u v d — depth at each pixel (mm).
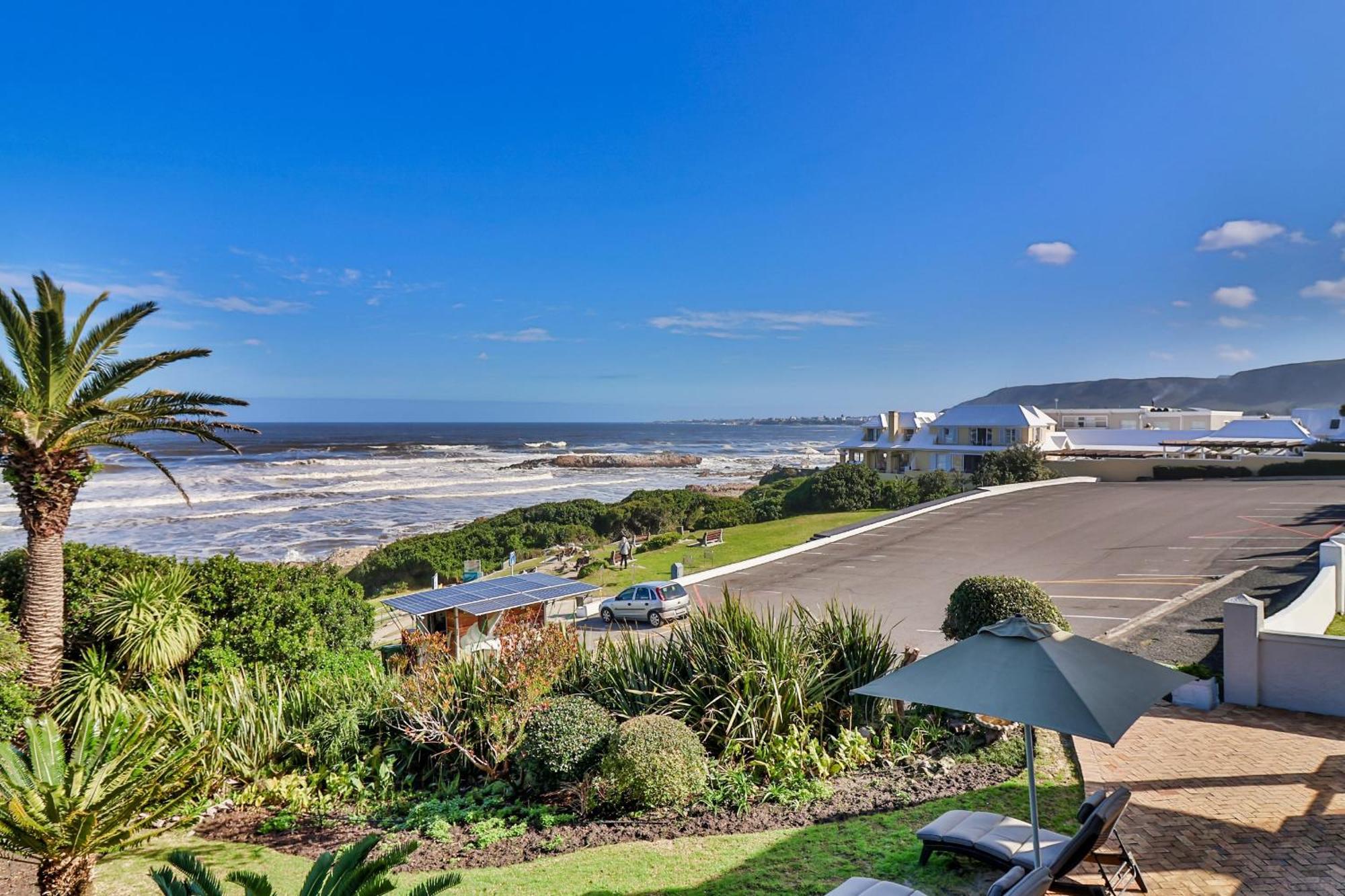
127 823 6996
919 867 6238
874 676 9836
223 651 14117
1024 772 8227
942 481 47062
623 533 42312
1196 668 11406
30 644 12750
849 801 7859
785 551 29656
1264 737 9281
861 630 10328
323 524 56562
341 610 16500
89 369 13914
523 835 7938
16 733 11422
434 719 9977
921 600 21281
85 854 6422
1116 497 39188
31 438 12625
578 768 8625
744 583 24844
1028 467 47875
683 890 6293
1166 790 7691
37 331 12492
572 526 44219
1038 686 4895
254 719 10648
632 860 6961
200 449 136125
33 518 12820
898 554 28000
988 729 9188
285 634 14711
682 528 47344
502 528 42281
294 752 10555
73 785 6590
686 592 23000
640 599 21406
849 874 6273
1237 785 7793
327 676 12977
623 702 9789
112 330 13711
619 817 8078
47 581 12938
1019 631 5395
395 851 5121
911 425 67375
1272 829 6793
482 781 9547
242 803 9680
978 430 61094
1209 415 72875
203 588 14961
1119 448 59156
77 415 12734
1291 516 30250
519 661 10211
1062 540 28781
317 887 4973
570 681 10516
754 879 6359
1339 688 10109
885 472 66062
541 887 6574
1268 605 16953
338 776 9906
